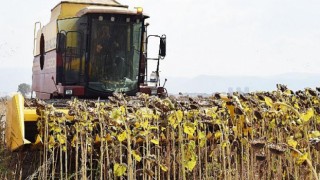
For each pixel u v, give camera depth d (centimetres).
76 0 1427
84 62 1249
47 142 712
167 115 586
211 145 739
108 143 698
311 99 679
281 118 617
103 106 666
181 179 710
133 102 703
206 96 930
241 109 555
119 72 1268
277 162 633
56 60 1293
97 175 762
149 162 585
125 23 1263
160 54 1338
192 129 558
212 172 747
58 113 697
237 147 674
